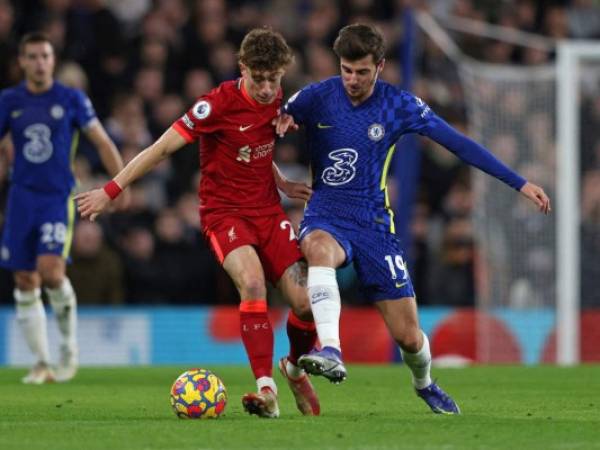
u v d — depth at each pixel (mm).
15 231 37750
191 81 61000
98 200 24891
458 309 54688
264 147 25625
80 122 37812
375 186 25609
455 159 61219
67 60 61094
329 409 27844
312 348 25688
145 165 25172
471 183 59469
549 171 56875
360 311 53750
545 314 55219
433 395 26328
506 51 66812
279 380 38531
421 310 53688
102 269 52844
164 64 61938
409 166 52156
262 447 19234
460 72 57438
